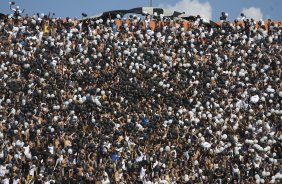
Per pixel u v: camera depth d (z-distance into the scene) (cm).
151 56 18175
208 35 19238
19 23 19162
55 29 19112
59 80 17025
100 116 15725
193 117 16025
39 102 16125
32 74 17238
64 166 13562
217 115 15900
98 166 13638
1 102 15950
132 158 14088
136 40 18838
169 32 19250
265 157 14512
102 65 17875
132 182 13450
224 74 17688
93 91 16612
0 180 13050
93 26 19538
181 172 13888
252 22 19675
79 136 14750
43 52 17888
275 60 18200
